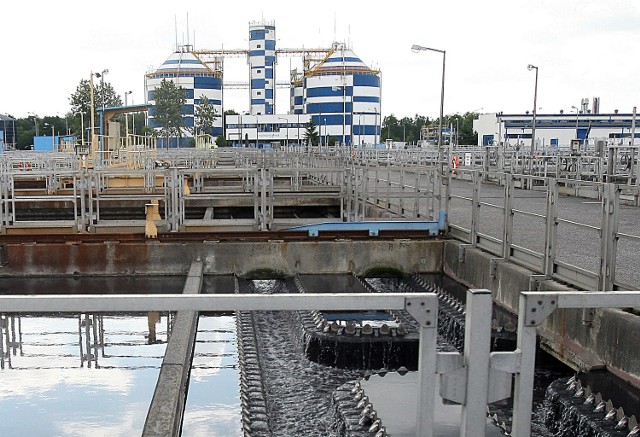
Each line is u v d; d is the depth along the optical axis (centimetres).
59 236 1473
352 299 297
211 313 1155
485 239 1334
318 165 3141
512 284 1117
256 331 1079
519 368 307
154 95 10750
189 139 11150
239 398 782
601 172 2412
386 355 955
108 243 1447
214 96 12288
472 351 301
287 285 1410
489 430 649
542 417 807
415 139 14838
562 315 927
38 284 1384
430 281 1419
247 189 2306
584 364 872
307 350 971
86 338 1008
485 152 3356
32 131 11494
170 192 1825
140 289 1338
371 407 723
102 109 3875
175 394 696
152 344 980
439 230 1549
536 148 4594
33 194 2353
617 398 762
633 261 1167
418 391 307
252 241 1471
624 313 804
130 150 3562
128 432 680
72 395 779
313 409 797
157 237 1479
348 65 11212
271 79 12200
